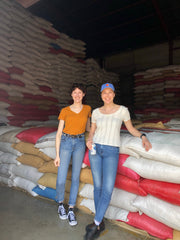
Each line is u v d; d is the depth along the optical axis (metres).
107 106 1.83
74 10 5.44
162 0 5.04
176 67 5.56
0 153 3.10
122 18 5.86
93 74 5.25
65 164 1.98
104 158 1.73
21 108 3.72
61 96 4.42
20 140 2.82
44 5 5.06
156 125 2.52
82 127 1.97
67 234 1.78
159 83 5.83
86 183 2.19
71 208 2.02
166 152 1.61
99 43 7.38
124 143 1.88
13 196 2.54
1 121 3.39
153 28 6.37
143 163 1.76
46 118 4.18
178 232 1.65
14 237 1.72
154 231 1.69
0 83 3.37
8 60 3.46
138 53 7.73
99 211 1.66
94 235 1.73
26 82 3.73
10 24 3.46
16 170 2.78
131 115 6.21
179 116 5.18
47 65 4.09
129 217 1.84
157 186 1.68
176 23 6.14
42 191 2.43
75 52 4.83
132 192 1.86
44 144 2.42
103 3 5.14
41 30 3.98
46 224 1.93
